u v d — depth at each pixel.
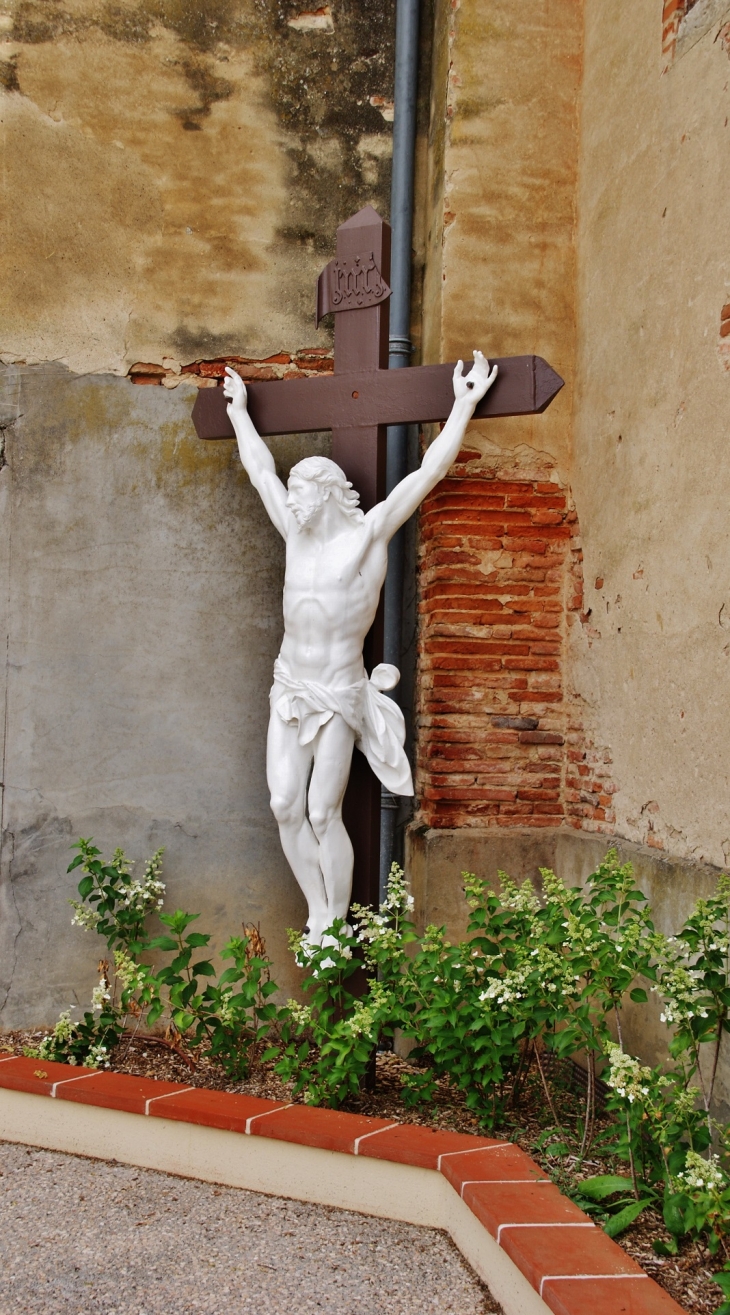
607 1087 3.99
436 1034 3.61
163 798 4.96
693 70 3.91
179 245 5.05
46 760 4.93
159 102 5.05
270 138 5.14
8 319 4.94
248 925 4.95
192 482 5.02
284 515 4.24
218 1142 3.56
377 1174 3.31
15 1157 3.79
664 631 4.07
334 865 4.13
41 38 4.96
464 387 4.02
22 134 4.95
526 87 5.01
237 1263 3.01
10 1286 2.88
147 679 4.97
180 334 5.05
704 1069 3.54
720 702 3.66
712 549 3.73
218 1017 4.09
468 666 4.93
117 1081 3.90
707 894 3.63
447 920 4.77
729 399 3.63
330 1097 3.80
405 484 4.08
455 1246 3.11
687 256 3.93
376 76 5.27
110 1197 3.44
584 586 4.84
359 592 4.07
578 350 4.98
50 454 4.96
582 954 3.34
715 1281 2.51
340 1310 2.78
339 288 4.31
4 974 4.88
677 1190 2.89
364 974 4.13
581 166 5.00
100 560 4.97
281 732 4.17
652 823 4.14
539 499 5.00
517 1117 3.83
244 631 5.01
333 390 4.31
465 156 4.95
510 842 4.84
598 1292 2.42
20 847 4.90
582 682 4.82
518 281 4.98
